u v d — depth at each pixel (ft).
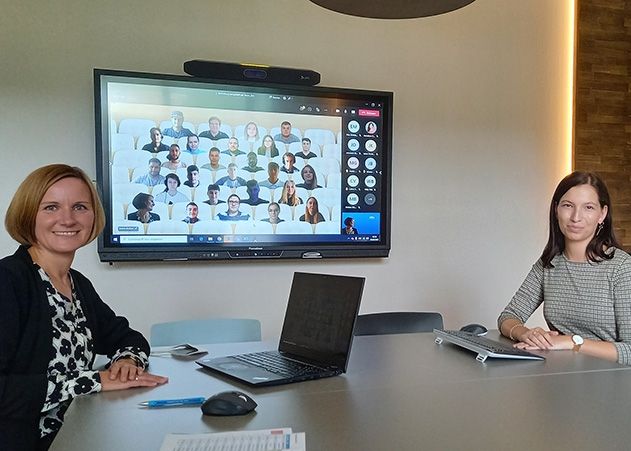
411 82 11.30
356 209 10.78
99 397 4.30
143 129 9.53
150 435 3.52
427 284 11.57
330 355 5.10
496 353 5.47
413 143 11.36
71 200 5.09
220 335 7.59
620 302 6.60
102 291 9.79
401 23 11.19
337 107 10.57
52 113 9.45
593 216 6.79
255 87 10.05
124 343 5.54
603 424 3.74
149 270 10.02
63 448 3.32
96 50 9.59
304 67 10.65
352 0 5.39
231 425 3.69
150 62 9.85
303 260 10.84
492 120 11.85
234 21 10.26
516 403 4.17
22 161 9.34
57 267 5.21
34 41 9.32
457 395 4.37
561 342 6.11
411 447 3.34
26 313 4.66
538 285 7.48
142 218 9.58
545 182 12.25
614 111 12.41
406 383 4.69
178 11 9.96
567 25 12.26
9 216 5.05
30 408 4.22
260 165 10.20
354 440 3.44
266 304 10.67
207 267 10.32
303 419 3.81
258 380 4.60
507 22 11.87
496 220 11.96
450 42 11.51
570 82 12.32
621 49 12.41
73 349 4.97
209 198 9.95
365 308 11.21
